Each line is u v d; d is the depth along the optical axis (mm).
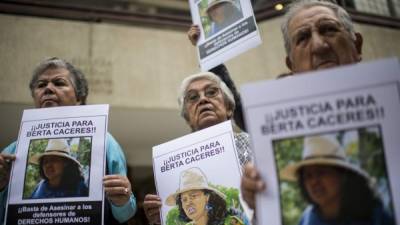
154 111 3547
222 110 1483
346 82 774
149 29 3613
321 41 1034
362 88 766
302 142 780
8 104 3051
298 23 1098
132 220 1775
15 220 1175
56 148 1251
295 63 1101
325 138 773
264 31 3334
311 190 764
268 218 772
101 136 1264
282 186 776
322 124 776
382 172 738
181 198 1231
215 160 1238
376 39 3152
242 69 3336
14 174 1223
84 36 3385
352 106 767
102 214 1167
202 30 1594
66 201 1186
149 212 1281
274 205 774
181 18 3680
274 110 795
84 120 1286
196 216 1192
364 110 760
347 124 766
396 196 723
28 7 3246
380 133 748
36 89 1426
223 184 1197
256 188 785
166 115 3668
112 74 3404
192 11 1645
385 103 750
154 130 4035
